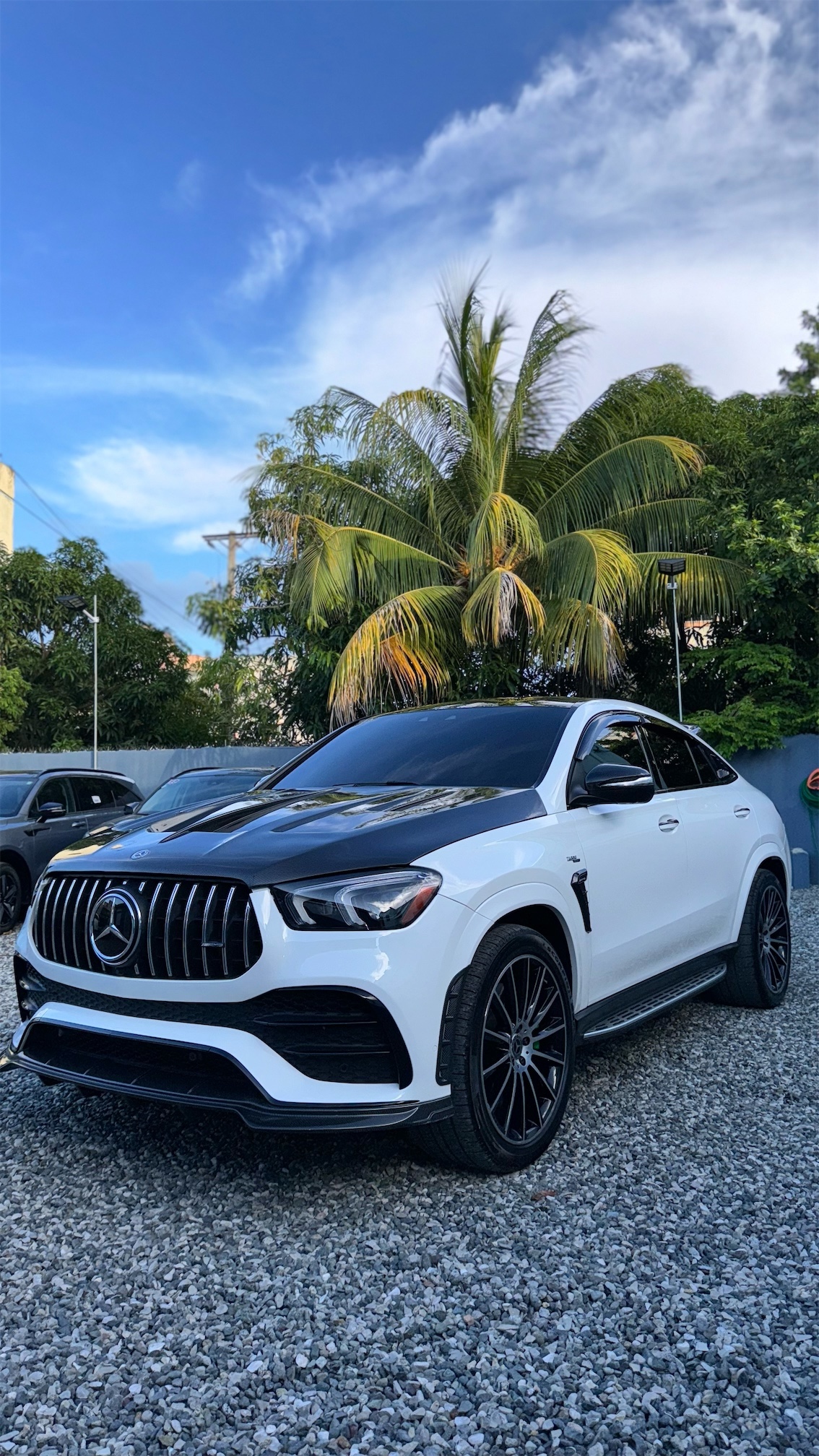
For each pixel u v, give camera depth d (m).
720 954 4.72
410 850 2.93
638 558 12.59
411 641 12.19
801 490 11.98
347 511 14.12
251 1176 3.10
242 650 17.50
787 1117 3.59
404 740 4.31
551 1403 2.01
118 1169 3.18
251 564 16.72
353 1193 2.96
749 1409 1.99
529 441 14.23
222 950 2.77
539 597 12.84
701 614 12.59
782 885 5.39
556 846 3.38
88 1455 1.88
